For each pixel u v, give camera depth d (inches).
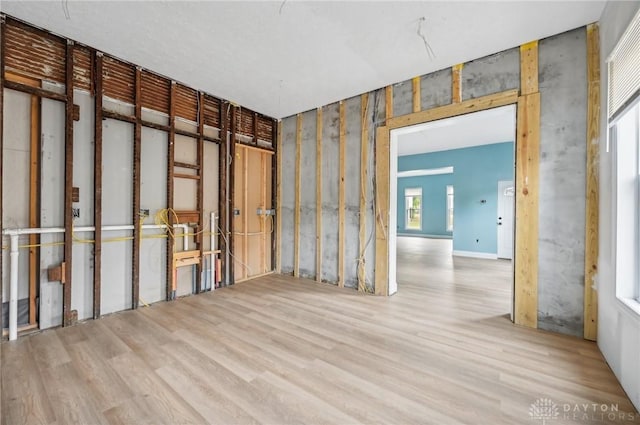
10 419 60.9
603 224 88.7
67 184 107.0
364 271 156.5
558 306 104.0
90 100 115.0
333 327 109.7
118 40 107.8
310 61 121.6
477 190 278.8
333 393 70.4
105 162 119.0
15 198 99.5
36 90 100.4
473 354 89.3
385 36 104.0
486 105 117.2
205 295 149.3
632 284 73.5
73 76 109.3
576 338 99.5
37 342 95.2
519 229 111.0
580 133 99.3
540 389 72.1
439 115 129.2
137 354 88.1
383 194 149.3
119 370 79.4
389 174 147.7
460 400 67.9
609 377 76.9
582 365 82.7
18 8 90.3
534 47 107.3
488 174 273.9
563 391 71.2
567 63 101.3
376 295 149.7
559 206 103.3
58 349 90.7
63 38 106.7
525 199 109.3
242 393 70.1
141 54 117.4
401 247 345.1
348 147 162.9
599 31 94.3
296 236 187.0
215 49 113.1
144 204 132.0
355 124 159.9
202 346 93.7
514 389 72.1
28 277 103.5
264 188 191.9
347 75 134.6
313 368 81.2
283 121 195.9
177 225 142.6
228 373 78.4
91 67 114.4
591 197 96.9
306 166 183.5
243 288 162.1
